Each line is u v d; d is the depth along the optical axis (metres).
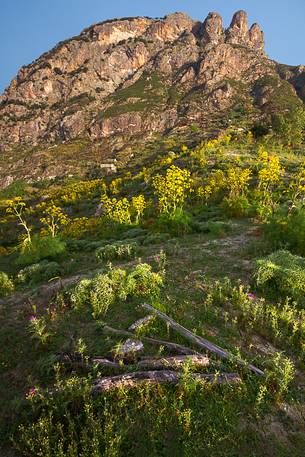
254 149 79.88
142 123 191.00
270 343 6.35
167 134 173.50
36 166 165.25
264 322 6.89
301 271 8.41
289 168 56.88
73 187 102.62
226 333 6.54
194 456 4.08
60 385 5.03
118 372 5.25
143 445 4.22
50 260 16.58
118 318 7.03
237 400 4.79
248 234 15.18
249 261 10.65
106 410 4.41
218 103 190.62
